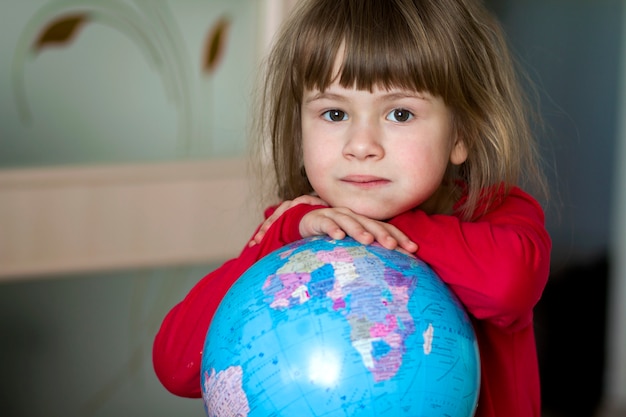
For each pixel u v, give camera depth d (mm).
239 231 2729
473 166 1417
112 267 2660
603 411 3172
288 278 1148
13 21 2469
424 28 1274
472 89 1351
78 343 2729
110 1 2547
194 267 2816
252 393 1105
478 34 1382
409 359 1084
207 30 2662
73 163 2592
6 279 2598
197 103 2695
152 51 2619
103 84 2586
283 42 1465
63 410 2748
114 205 2623
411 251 1243
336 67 1258
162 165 2643
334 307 1104
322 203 1385
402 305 1113
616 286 3246
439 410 1094
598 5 3291
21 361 2686
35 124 2545
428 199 1476
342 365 1071
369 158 1265
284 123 1500
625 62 3160
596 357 3334
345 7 1280
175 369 1388
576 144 3408
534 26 3506
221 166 2691
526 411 1376
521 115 1520
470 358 1144
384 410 1069
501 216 1367
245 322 1139
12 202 2525
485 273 1225
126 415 2820
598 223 3383
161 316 2803
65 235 2594
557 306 3436
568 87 3432
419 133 1275
